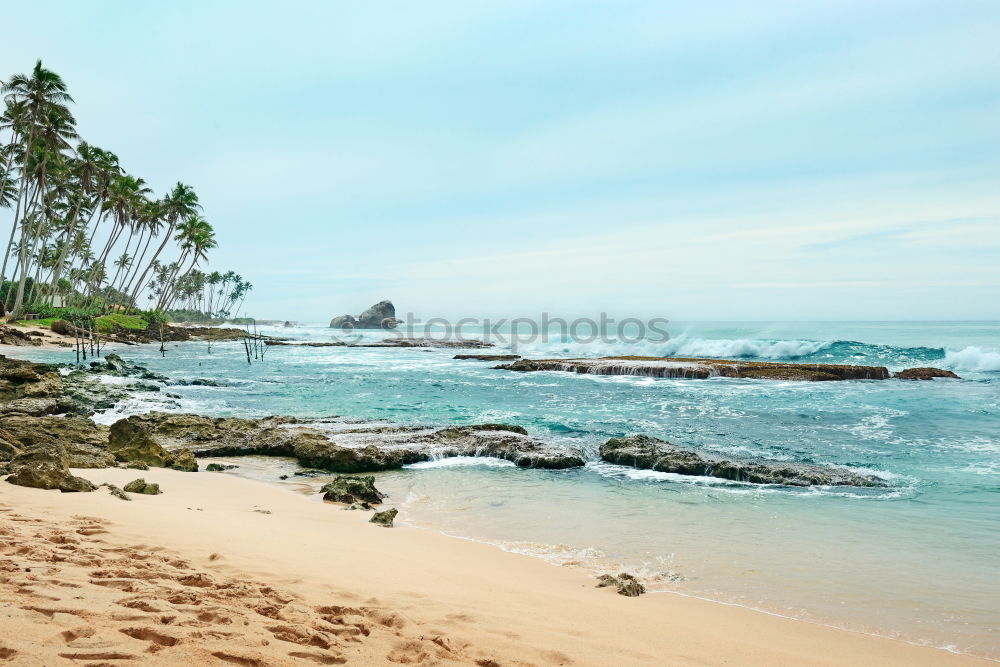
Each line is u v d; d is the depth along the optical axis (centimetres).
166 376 3312
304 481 1169
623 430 1697
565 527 853
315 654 339
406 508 967
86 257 9544
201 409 2133
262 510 877
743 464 1198
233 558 555
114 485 927
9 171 5916
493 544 765
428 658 364
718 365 3300
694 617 530
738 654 447
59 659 271
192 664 293
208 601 402
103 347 5709
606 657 413
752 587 620
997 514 907
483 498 1032
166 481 1071
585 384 2956
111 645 296
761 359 4403
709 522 877
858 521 877
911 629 522
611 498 1027
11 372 2103
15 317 5675
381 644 379
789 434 1623
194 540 611
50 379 2255
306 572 539
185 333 7956
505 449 1379
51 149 5344
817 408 2105
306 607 430
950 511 927
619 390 2700
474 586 567
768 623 526
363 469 1273
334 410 2134
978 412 1961
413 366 4241
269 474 1227
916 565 690
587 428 1733
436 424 1744
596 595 575
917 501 991
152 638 317
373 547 692
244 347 6850
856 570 675
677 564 694
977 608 570
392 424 1734
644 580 638
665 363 3481
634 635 468
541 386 2881
